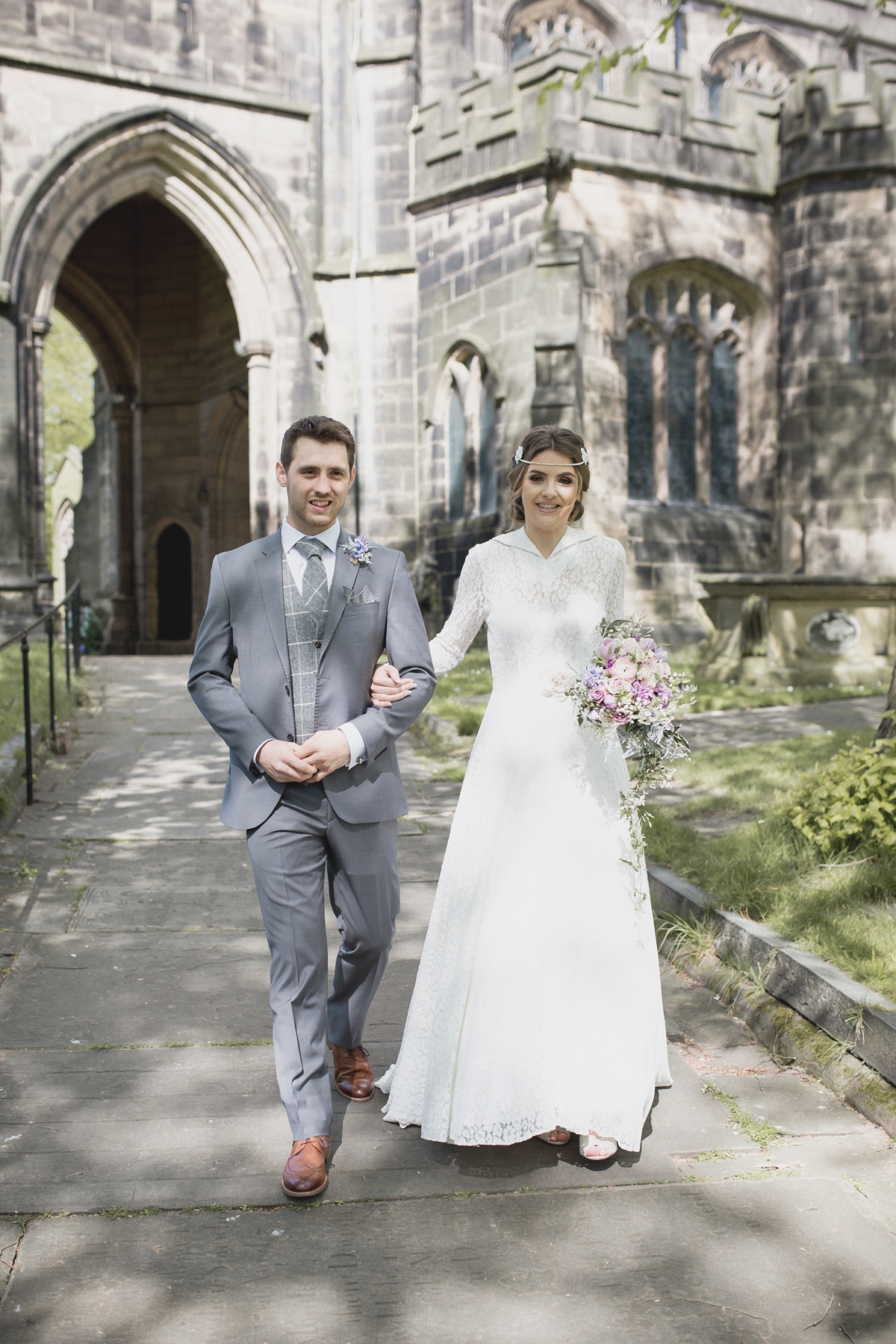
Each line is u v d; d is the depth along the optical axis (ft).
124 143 47.52
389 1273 7.23
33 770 22.77
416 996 9.18
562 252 42.65
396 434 51.52
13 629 44.47
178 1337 6.61
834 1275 7.22
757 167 47.85
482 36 53.88
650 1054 8.73
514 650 9.03
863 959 10.77
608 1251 7.48
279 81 50.62
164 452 70.95
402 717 8.41
